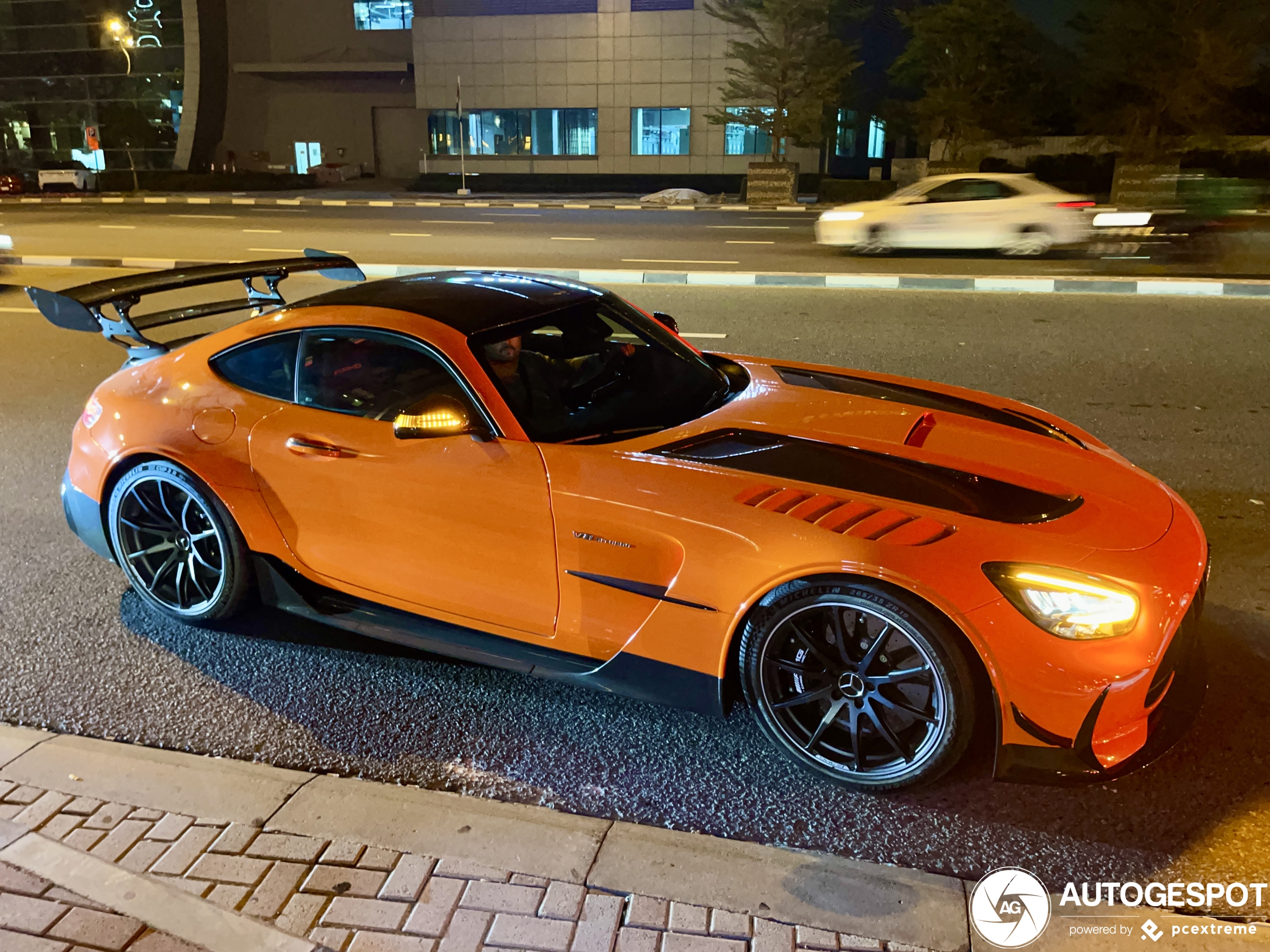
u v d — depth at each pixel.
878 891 2.34
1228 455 5.63
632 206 28.86
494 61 39.00
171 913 2.24
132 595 4.00
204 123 46.97
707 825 2.62
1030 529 2.61
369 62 45.06
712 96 37.34
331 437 3.24
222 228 21.30
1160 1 27.62
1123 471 3.12
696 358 3.84
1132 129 29.75
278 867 2.40
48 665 3.46
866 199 29.55
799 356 8.35
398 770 2.88
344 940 2.17
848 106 34.44
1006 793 2.72
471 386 3.10
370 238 18.56
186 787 2.73
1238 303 10.72
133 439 3.59
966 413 3.55
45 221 24.08
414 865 2.42
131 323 3.99
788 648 2.76
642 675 2.91
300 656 3.53
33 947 2.13
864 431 3.20
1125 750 2.52
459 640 3.20
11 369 8.10
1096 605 2.42
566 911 2.26
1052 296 11.36
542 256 15.36
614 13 37.31
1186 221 14.20
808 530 2.60
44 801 2.66
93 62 47.44
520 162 39.91
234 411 3.46
